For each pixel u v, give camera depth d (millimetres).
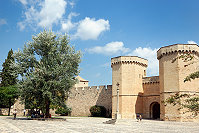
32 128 16750
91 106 47906
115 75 39938
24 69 27516
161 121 28281
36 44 28203
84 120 32312
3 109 46500
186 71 29312
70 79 27531
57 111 51125
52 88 26656
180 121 28203
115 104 38719
